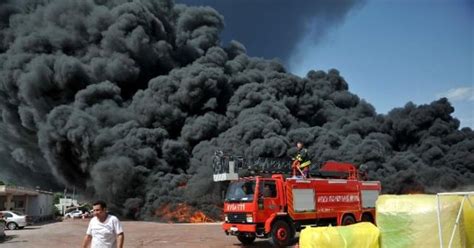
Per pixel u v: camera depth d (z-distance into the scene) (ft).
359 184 54.39
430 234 17.93
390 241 18.89
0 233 63.31
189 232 71.51
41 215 140.46
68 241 60.54
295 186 47.83
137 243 55.52
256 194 45.57
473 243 18.54
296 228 47.50
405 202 18.80
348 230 20.20
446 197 18.21
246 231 45.93
